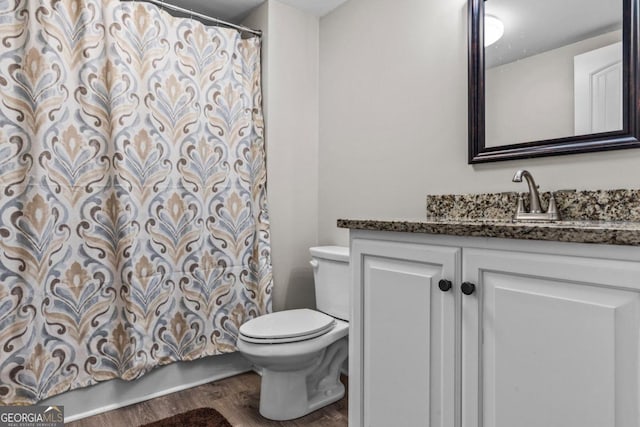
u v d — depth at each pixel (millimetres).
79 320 1702
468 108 1582
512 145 1444
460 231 972
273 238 2266
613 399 744
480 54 1541
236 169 2154
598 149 1219
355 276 1298
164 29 1938
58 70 1649
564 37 1321
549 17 1360
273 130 2260
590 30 1262
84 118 1715
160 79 1912
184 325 1982
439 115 1728
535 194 1267
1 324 1528
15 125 1568
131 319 1773
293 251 2354
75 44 1707
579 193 1262
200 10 2357
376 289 1224
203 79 2057
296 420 1713
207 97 2066
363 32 2129
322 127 2430
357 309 1287
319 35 2467
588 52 1265
